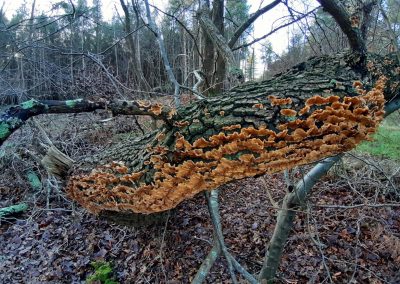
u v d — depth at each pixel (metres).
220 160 1.33
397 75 1.69
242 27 4.42
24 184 5.92
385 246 3.87
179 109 1.54
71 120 6.04
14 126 1.17
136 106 1.41
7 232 5.11
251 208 4.41
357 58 1.52
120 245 4.52
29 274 4.32
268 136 1.25
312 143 1.23
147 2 3.47
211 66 5.07
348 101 1.20
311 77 1.42
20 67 5.91
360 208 4.25
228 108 1.36
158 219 2.38
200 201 4.89
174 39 9.81
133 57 5.80
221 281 3.73
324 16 4.71
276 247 3.07
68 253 4.60
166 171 1.44
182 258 4.05
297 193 2.71
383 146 5.65
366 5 1.98
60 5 4.98
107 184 1.74
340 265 3.74
